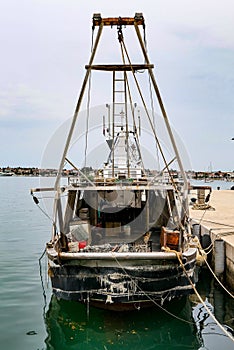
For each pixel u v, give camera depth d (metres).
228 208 23.42
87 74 8.11
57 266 8.09
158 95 8.11
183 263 7.99
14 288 11.26
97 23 8.01
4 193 63.09
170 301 8.90
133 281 7.95
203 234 14.61
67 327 8.56
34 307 9.77
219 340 8.23
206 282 12.39
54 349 7.64
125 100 10.55
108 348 7.79
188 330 8.53
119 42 8.56
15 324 8.74
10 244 18.19
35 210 35.28
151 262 7.93
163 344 7.98
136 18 7.94
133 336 8.22
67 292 8.12
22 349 7.59
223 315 9.54
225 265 12.17
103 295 8.02
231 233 13.73
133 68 8.37
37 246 17.69
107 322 8.54
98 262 7.91
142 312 8.56
